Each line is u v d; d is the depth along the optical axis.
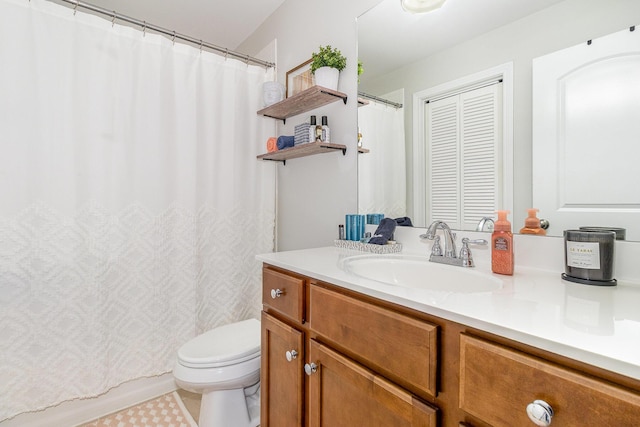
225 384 1.26
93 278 1.44
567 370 0.45
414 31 1.27
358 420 0.79
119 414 1.55
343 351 0.85
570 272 0.81
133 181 1.54
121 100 1.50
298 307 1.00
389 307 0.72
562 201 0.89
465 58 1.11
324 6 1.66
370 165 1.45
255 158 1.96
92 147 1.44
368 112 1.45
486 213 1.06
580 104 0.85
